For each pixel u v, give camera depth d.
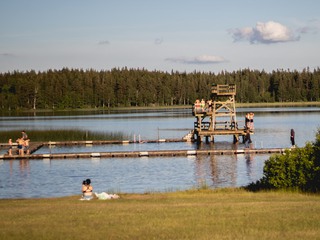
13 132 104.81
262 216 21.02
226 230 18.58
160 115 179.50
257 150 61.50
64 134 99.31
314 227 18.78
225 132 76.50
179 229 18.89
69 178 46.19
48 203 27.19
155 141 81.19
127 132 104.62
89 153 61.34
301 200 26.30
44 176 47.38
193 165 52.88
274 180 31.81
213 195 30.19
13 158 60.62
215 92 78.31
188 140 81.44
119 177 46.44
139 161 57.03
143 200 28.09
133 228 19.12
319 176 30.67
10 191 39.81
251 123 76.31
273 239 17.05
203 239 17.28
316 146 31.75
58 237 17.84
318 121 123.00
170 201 27.19
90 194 29.59
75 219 21.03
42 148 76.12
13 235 18.19
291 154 32.09
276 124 115.56
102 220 20.75
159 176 46.56
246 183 41.88
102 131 107.31
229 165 52.28
